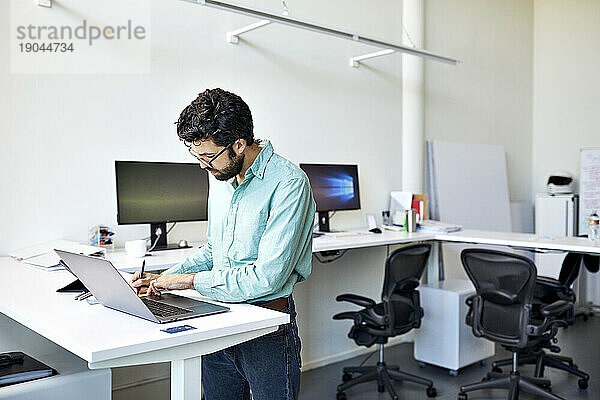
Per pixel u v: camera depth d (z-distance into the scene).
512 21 6.59
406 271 3.59
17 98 3.04
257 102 4.07
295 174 1.83
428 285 4.38
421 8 5.27
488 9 6.24
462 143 5.81
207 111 1.71
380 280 4.97
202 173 3.56
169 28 3.60
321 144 4.51
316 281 4.46
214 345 1.67
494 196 6.05
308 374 4.25
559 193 6.39
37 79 3.10
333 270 4.58
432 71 5.54
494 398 3.73
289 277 1.91
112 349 1.42
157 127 3.56
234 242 1.88
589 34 6.51
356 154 4.79
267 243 1.77
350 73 4.73
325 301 4.52
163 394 3.48
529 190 6.86
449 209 5.51
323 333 4.50
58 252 1.88
